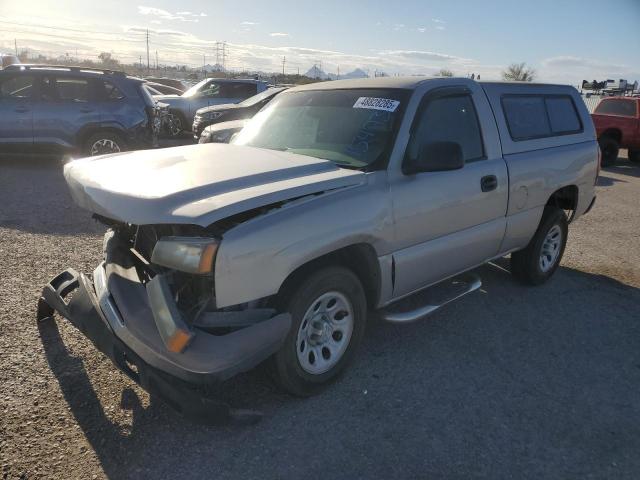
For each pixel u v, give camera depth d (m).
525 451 2.88
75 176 3.16
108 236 3.52
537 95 4.96
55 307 3.41
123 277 3.04
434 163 3.40
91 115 10.34
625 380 3.65
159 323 2.61
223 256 2.59
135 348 2.68
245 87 16.69
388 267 3.51
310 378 3.18
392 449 2.84
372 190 3.31
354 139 3.70
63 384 3.21
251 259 2.67
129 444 2.76
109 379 3.28
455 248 4.01
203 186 2.78
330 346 3.30
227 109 12.25
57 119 10.19
